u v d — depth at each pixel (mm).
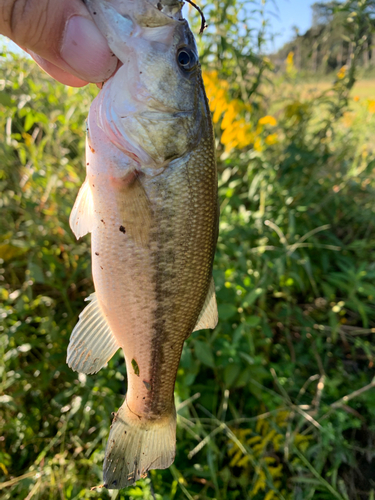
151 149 119
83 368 136
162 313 130
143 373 137
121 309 129
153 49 115
